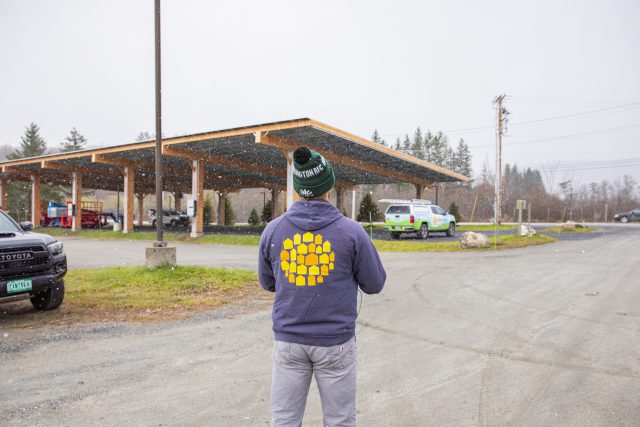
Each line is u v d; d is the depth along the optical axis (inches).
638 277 406.3
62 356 189.3
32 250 250.4
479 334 224.2
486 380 162.7
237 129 785.6
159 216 390.6
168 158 1115.9
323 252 80.7
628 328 234.1
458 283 378.6
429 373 169.9
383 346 204.4
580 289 349.1
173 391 151.9
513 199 2741.1
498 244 741.3
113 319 256.1
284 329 81.3
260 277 92.4
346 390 82.1
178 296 315.9
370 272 84.7
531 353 193.9
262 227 1723.7
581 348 200.5
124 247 775.1
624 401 143.6
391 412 136.6
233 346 205.2
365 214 1771.7
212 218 2186.3
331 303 80.2
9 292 235.6
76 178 1279.5
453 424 128.8
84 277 370.3
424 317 260.5
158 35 382.9
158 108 384.8
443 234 1040.2
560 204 2529.5
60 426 126.3
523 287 358.9
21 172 1390.3
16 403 141.5
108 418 131.4
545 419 131.6
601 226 1497.3
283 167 1392.7
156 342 210.7
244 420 130.7
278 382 82.5
